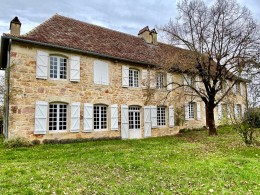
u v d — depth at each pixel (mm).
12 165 6496
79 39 13562
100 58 13500
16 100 10531
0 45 12031
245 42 13539
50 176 5406
